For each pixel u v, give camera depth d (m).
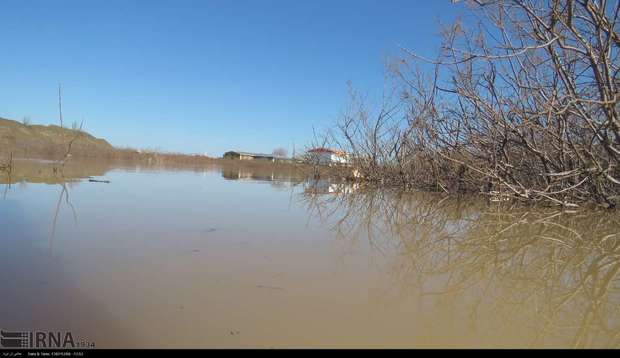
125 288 1.50
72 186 5.25
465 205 5.03
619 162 3.63
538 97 4.21
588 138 4.27
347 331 1.22
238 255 2.05
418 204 5.10
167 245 2.19
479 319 1.37
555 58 3.48
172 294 1.46
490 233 3.07
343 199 5.52
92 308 1.31
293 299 1.47
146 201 3.99
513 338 1.23
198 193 5.14
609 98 3.20
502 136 4.98
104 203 3.70
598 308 1.52
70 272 1.66
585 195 4.69
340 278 1.75
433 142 6.43
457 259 2.21
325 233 2.80
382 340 1.17
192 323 1.23
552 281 1.87
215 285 1.58
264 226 2.94
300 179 11.75
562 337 1.26
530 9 3.16
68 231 2.43
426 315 1.38
